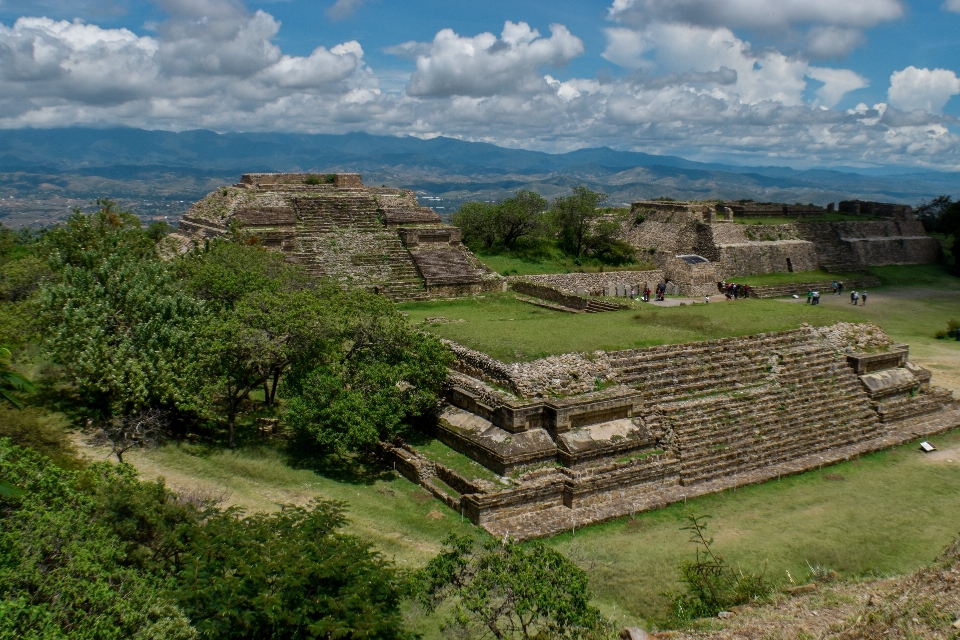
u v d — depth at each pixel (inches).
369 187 2657.5
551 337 1219.2
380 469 1039.6
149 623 518.9
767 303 1590.8
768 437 1121.4
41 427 876.6
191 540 631.8
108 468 709.9
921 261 3464.6
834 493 1017.5
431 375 1081.4
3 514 567.2
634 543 854.5
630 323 1362.0
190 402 996.6
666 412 1087.6
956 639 477.7
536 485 918.4
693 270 2559.1
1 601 473.1
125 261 1230.9
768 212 3390.7
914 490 1032.8
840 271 3075.8
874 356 1359.5
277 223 2146.9
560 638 587.5
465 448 1007.6
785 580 762.8
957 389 1515.7
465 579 683.4
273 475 965.2
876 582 693.3
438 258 2206.0
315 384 1023.0
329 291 1243.8
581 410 1001.5
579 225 2755.9
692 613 665.0
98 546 563.5
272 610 553.3
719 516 936.9
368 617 571.5
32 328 1146.7
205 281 1293.1
